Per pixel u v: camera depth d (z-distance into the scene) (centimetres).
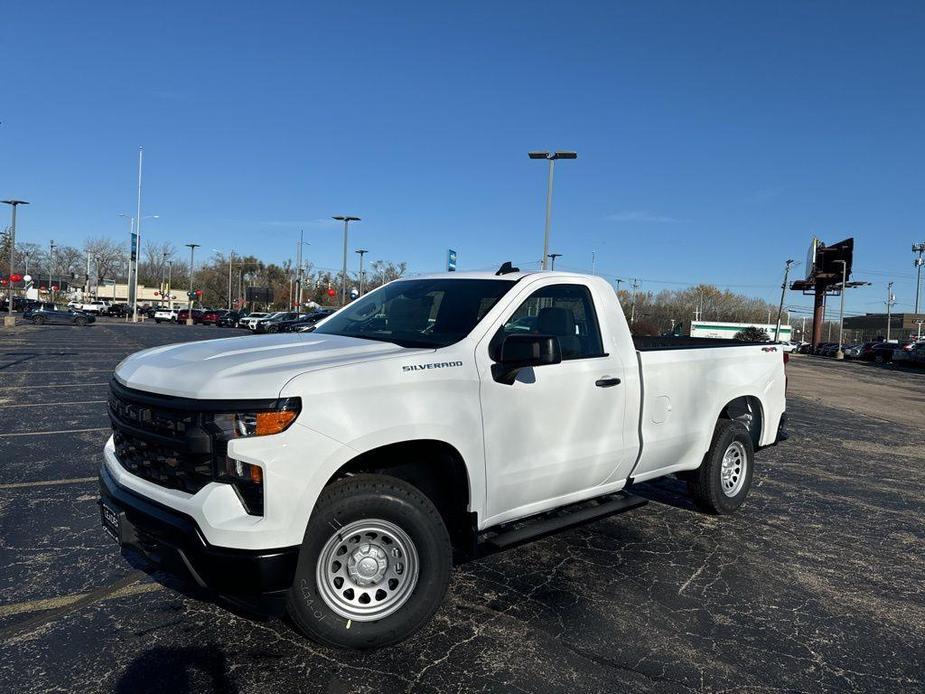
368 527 313
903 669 327
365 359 321
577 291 436
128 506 308
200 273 12050
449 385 337
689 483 553
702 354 517
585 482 421
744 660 329
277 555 281
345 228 4662
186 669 304
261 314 5878
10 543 449
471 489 347
